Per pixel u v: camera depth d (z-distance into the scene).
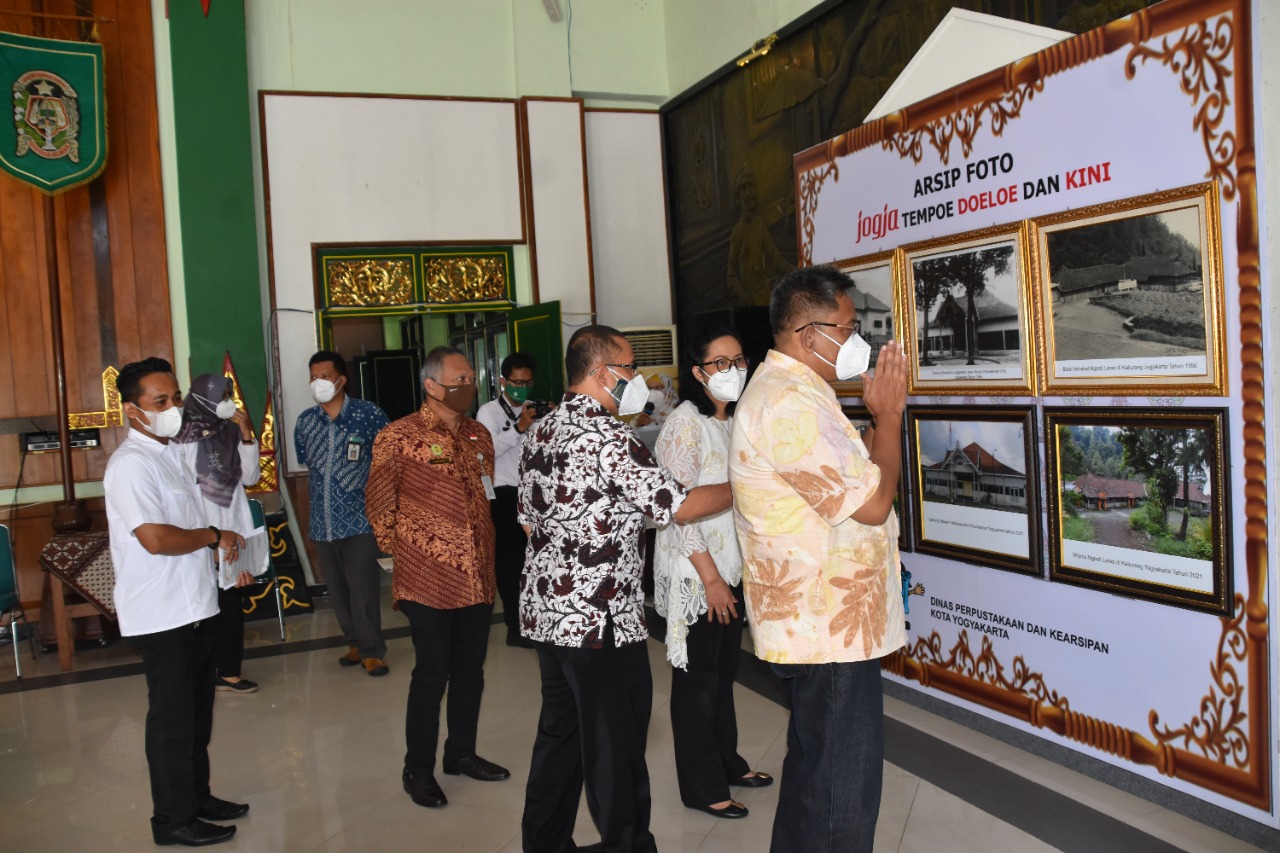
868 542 2.13
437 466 3.33
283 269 7.19
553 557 2.42
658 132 8.28
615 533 2.40
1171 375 2.81
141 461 2.91
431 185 7.52
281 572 6.51
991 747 3.49
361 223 7.36
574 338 2.48
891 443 2.08
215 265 6.96
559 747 2.56
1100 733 3.13
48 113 6.09
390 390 9.49
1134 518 2.95
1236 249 2.62
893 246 3.87
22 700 4.83
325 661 5.32
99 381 6.75
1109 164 2.96
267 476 7.09
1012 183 3.30
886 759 3.44
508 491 5.25
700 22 7.55
